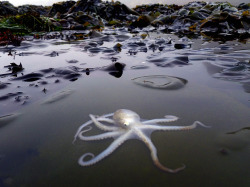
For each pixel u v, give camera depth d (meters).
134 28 4.76
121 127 0.63
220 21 3.67
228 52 1.69
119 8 6.61
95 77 1.13
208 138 0.58
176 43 2.31
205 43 2.30
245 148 0.53
